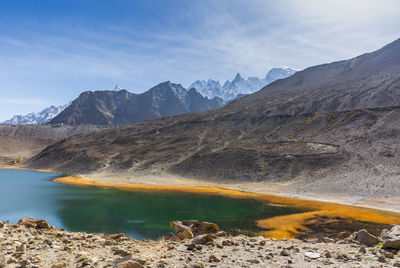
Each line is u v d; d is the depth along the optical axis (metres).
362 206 47.03
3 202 54.53
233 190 70.62
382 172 62.41
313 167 75.81
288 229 33.44
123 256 8.76
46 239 10.46
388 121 88.69
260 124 134.12
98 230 33.06
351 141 83.94
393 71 150.62
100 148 148.75
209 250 9.65
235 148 102.88
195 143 125.75
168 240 13.27
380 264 7.50
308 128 109.31
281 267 7.46
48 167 140.88
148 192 69.00
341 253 8.76
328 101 138.50
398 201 48.28
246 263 7.89
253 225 35.59
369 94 130.00
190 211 45.22
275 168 81.56
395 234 10.84
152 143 139.88
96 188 76.75
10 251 8.41
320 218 38.31
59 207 49.25
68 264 7.60
